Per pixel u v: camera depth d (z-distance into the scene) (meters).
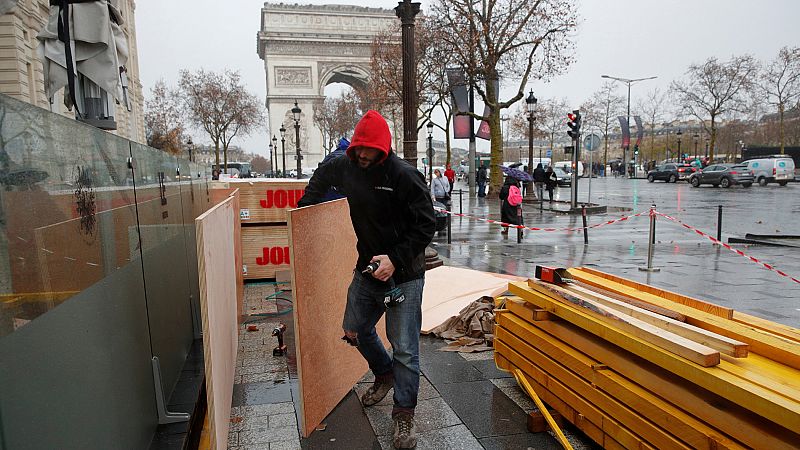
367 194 2.91
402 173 2.86
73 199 1.91
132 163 2.81
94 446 1.94
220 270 3.01
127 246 2.60
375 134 2.73
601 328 2.70
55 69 4.57
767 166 34.78
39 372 1.52
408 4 7.52
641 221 16.30
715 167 35.31
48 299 1.62
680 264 9.24
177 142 50.22
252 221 7.55
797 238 11.48
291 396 3.70
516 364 3.54
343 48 61.94
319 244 3.21
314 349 3.16
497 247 11.45
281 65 60.50
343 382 3.62
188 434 2.93
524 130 64.94
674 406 2.27
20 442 1.37
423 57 26.77
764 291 7.16
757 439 1.87
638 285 3.55
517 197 12.84
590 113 68.56
